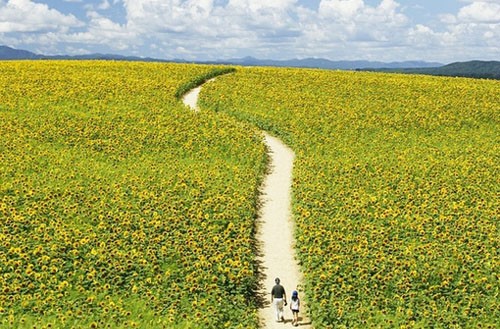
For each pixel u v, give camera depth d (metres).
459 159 43.09
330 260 26.52
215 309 22.67
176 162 40.66
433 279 25.53
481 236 29.45
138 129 47.19
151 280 24.80
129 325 21.06
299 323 22.91
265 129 52.03
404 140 48.66
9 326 20.45
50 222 29.38
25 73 67.75
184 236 28.58
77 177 36.31
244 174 38.44
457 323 22.11
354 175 38.88
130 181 35.81
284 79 74.56
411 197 34.84
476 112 58.12
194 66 83.25
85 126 47.31
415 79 79.00
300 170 39.72
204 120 50.81
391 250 27.89
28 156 39.19
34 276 24.34
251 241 29.47
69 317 21.30
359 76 80.19
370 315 22.64
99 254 26.39
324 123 52.47
